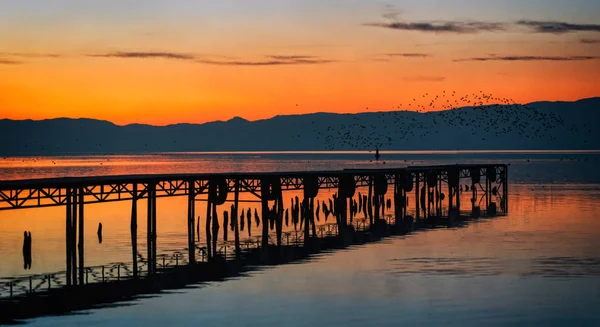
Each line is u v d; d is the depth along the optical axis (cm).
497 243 6109
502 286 4375
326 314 3766
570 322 3625
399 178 9006
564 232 6812
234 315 3762
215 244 6469
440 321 3631
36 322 3647
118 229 7562
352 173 8162
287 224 8012
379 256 5506
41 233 7312
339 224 7988
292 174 7556
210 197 6662
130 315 3778
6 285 4597
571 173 19800
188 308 3916
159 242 6638
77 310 3894
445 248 5859
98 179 5869
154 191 6284
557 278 4603
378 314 3766
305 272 4888
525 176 18275
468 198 11612
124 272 5031
